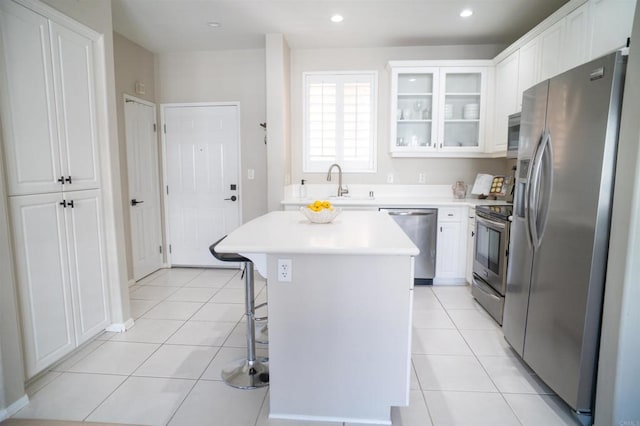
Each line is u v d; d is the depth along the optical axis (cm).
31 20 199
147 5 307
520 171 227
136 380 211
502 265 281
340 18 336
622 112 151
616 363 154
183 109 434
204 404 190
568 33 257
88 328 246
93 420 178
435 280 383
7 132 187
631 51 146
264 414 183
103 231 259
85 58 239
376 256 168
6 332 180
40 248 207
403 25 353
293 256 169
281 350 176
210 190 442
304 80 423
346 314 172
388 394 175
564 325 179
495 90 381
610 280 157
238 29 362
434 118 396
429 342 257
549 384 192
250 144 431
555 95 189
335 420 178
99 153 254
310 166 434
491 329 278
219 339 262
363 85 419
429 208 371
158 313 309
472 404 190
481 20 342
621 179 151
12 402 182
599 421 163
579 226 169
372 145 428
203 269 447
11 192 189
